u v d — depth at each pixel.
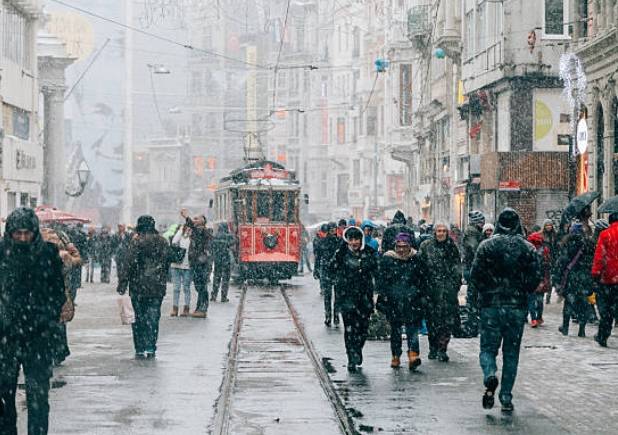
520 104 52.53
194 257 32.12
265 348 24.33
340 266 20.39
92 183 144.12
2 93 57.75
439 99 72.12
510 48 52.38
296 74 140.75
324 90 135.50
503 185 48.97
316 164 136.50
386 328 25.81
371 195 117.19
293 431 14.60
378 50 111.31
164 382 18.98
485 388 17.14
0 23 56.53
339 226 37.59
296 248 52.50
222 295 39.25
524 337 26.14
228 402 16.88
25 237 12.73
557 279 27.16
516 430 14.55
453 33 64.81
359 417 15.57
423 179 82.06
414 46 78.94
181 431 14.54
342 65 128.00
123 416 15.67
